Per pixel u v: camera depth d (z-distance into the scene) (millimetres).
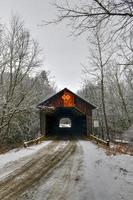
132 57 7742
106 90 45469
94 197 7383
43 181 9625
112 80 40562
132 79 31266
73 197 7531
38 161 14117
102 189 8109
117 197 7125
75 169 11688
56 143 24484
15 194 8094
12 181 9773
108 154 15852
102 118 40781
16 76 25859
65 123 90938
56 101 30609
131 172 9797
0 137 26750
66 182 9352
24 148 20531
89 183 9000
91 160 14195
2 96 24844
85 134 32750
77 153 17281
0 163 13812
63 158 15078
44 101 30203
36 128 38812
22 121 33094
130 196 7059
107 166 11789
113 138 38438
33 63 27062
